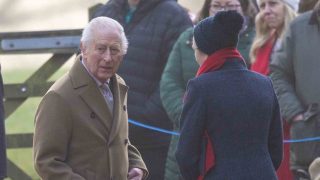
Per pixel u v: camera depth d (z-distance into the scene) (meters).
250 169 19.92
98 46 20.12
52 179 19.91
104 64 20.14
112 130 20.42
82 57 20.52
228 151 20.00
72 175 19.89
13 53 33.19
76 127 20.14
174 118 27.34
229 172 19.86
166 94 27.47
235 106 20.05
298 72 27.19
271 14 27.86
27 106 44.22
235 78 20.28
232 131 20.03
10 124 43.31
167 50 28.23
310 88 27.02
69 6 63.38
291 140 27.05
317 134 26.80
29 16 64.25
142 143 28.34
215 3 27.92
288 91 27.23
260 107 20.20
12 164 33.56
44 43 33.09
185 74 27.48
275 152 20.80
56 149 20.00
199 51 20.64
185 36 27.67
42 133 20.00
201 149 20.22
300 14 28.33
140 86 28.22
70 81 20.28
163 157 28.38
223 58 20.42
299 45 27.17
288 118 27.02
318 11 27.05
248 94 20.19
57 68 33.28
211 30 20.34
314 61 27.00
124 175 20.67
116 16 28.89
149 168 28.33
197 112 20.06
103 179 20.28
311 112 26.80
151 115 28.14
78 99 20.20
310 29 27.12
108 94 20.66
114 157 20.41
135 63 28.30
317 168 23.48
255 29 28.44
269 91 20.53
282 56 27.38
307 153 26.80
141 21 28.48
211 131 20.11
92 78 20.36
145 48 28.27
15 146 33.53
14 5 64.44
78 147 20.19
